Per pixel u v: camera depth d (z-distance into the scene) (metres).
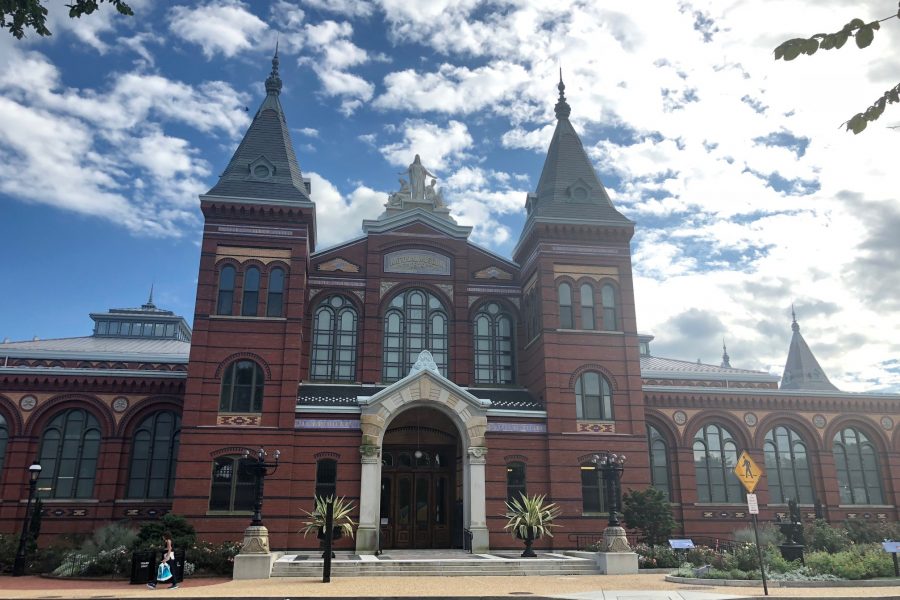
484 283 41.66
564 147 42.88
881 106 8.17
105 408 36.41
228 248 36.12
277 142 39.50
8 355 37.81
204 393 33.78
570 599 19.72
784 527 28.42
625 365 37.94
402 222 41.00
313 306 39.09
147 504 35.44
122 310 53.44
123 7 14.20
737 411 42.84
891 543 25.09
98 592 21.95
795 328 66.19
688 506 40.34
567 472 35.69
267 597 19.91
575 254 39.22
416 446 37.53
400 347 39.41
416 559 28.88
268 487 32.88
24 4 13.34
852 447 44.16
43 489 35.06
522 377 40.50
